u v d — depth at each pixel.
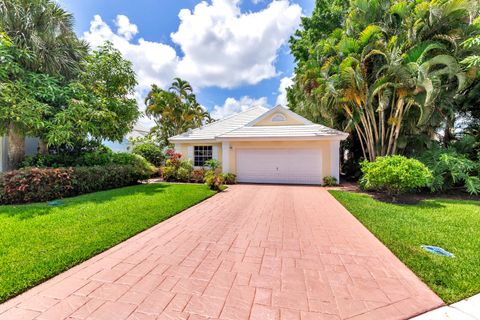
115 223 5.38
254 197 9.00
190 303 2.61
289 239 4.57
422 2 9.24
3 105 8.27
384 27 10.43
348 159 17.02
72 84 9.70
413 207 7.09
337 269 3.36
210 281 3.05
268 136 12.74
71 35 10.79
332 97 11.46
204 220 5.88
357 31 11.27
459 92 10.17
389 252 3.93
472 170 9.49
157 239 4.57
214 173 13.05
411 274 3.21
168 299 2.68
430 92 8.40
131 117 12.18
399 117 10.12
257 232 4.98
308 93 12.95
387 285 2.95
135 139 22.22
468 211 6.57
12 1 9.08
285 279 3.10
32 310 2.50
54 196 8.38
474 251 3.86
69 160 11.23
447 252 3.81
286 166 13.10
